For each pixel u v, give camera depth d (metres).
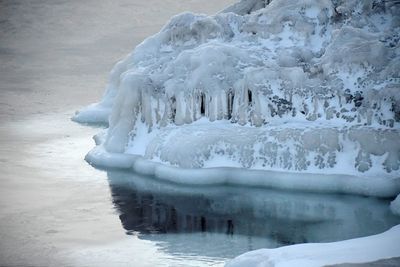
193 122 51.91
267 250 32.56
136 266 34.62
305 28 54.47
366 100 47.84
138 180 49.53
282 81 50.09
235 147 48.44
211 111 51.41
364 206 43.22
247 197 45.44
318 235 38.69
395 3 54.72
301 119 49.34
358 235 38.56
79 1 146.00
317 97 49.09
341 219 41.25
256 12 57.59
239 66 52.25
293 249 32.41
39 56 108.62
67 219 41.97
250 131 48.78
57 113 72.81
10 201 45.44
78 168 52.78
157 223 41.09
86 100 78.94
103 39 119.81
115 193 46.88
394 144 45.44
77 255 36.22
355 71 49.62
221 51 52.56
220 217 42.06
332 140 46.50
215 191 46.66
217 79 51.47
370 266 29.53
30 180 50.03
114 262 35.16
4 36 123.31
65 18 135.00
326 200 44.38
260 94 49.81
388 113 47.00
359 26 53.66
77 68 99.06
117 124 54.16
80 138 62.06
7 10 136.88
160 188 47.66
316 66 50.97
